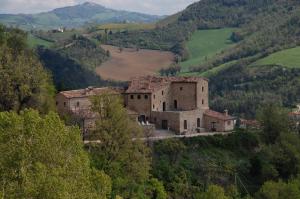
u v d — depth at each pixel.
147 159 111.94
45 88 128.75
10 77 114.56
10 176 56.69
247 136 158.38
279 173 147.25
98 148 105.44
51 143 59.81
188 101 165.00
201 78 167.62
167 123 155.38
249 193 137.75
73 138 63.28
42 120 61.59
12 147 58.75
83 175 61.34
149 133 143.62
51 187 53.88
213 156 145.12
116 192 97.38
